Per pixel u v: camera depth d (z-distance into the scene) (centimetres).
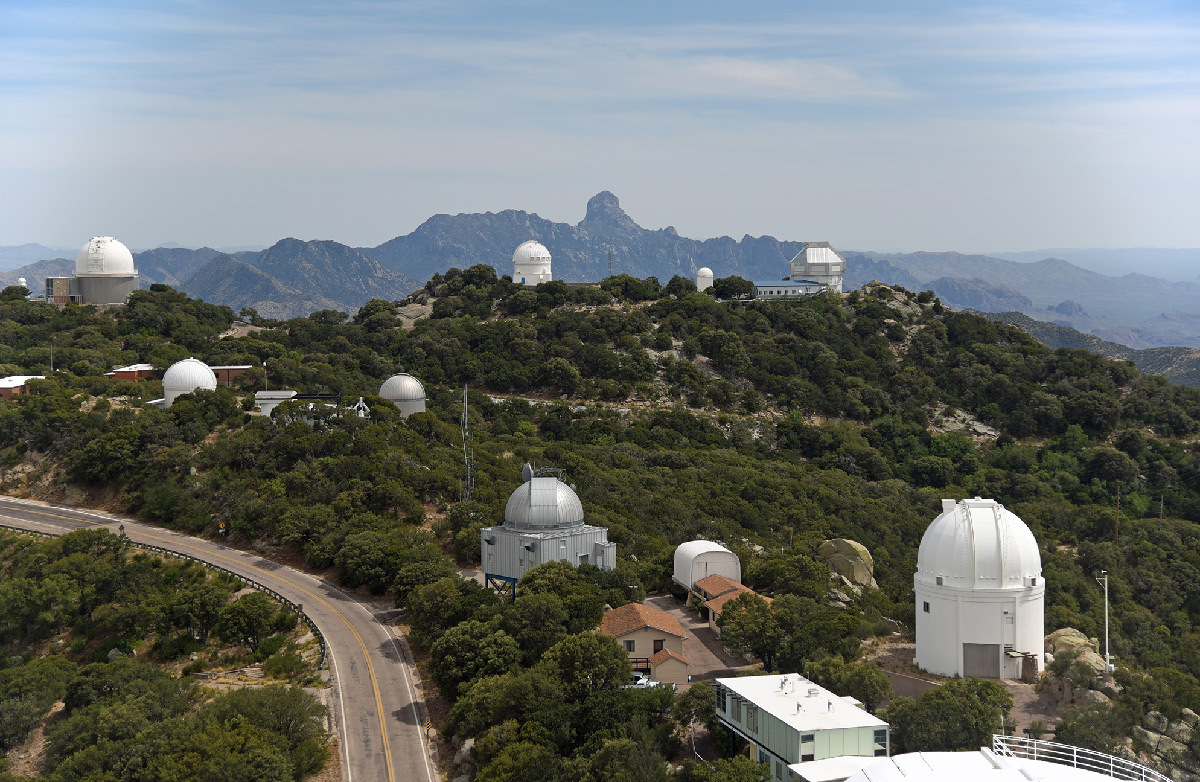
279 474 16012
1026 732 8506
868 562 14450
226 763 8394
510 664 10088
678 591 13100
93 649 12306
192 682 10981
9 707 10206
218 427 17825
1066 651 9631
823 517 18625
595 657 9450
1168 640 14312
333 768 9262
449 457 17362
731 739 8469
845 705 8044
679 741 8612
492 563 12781
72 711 10225
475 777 8906
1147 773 7669
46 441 17375
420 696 10625
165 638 12212
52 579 12812
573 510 13000
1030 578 9631
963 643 9619
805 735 7481
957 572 9631
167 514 15650
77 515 15888
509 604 11069
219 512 15500
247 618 11875
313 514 14475
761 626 10406
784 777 7656
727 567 12788
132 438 16625
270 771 8500
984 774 6775
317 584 13688
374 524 14225
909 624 11725
